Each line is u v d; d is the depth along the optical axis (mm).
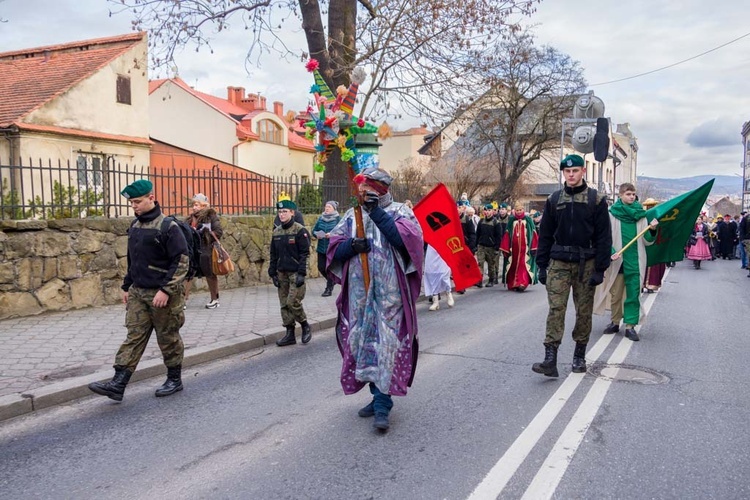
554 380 5828
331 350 7277
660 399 5238
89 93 19781
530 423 4660
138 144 21438
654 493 3535
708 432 4480
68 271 8695
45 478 3814
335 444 4297
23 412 5008
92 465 4004
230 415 4953
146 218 5207
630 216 7566
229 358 6914
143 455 4156
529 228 12938
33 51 23047
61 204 8812
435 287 10211
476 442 4297
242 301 10195
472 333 8141
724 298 11758
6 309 8008
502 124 29422
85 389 5477
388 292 4461
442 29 14664
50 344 6848
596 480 3697
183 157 22750
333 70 14344
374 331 4484
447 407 5051
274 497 3520
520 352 6992
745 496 3506
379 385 4344
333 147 4586
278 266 7441
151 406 5207
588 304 5840
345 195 14508
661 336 7879
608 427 4574
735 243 24484
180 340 5551
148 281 5195
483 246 13883
